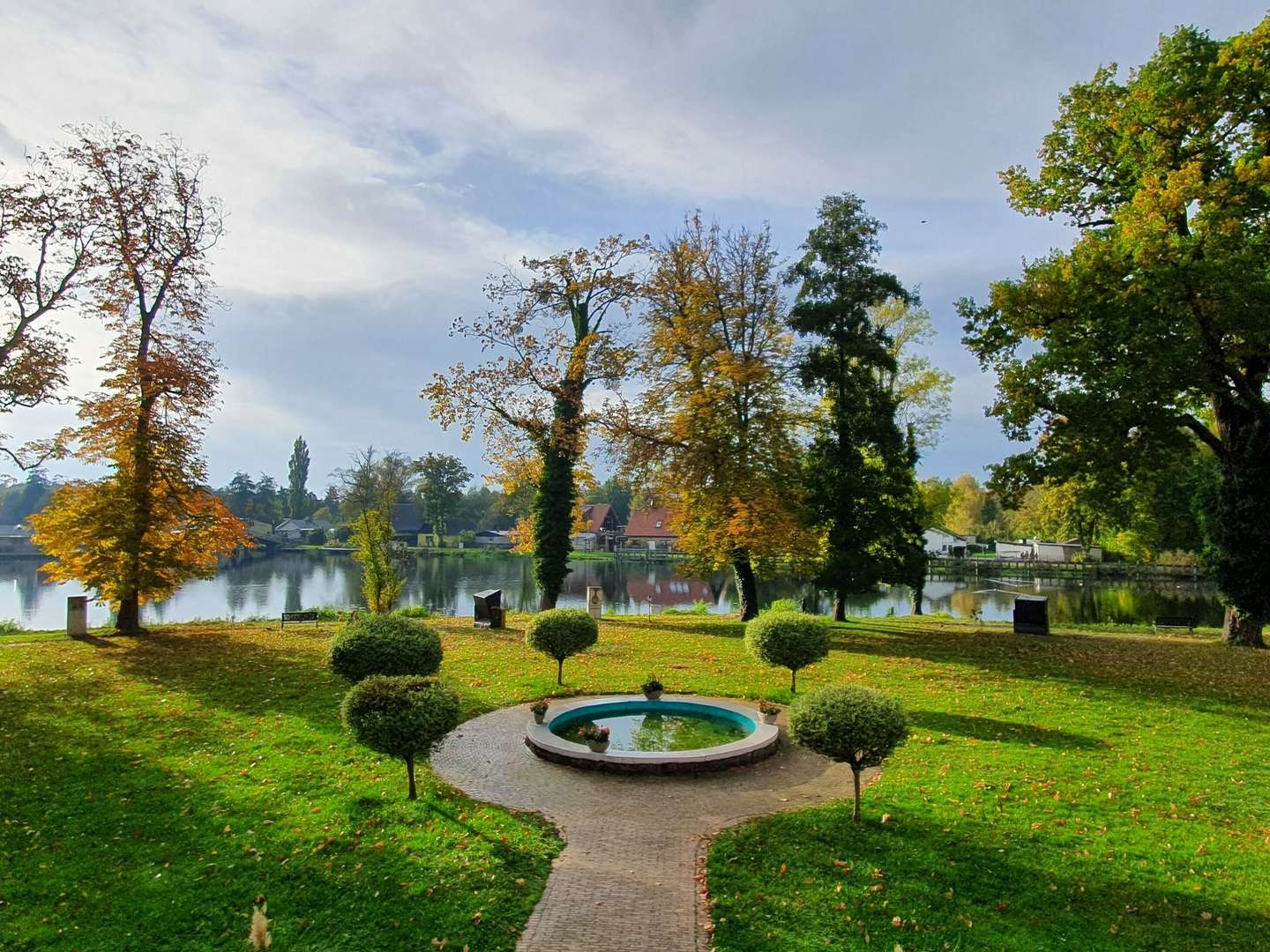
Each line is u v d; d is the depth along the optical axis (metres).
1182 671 16.80
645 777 10.00
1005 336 20.22
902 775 9.91
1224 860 7.45
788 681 15.41
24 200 18.92
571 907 6.59
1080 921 6.34
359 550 28.38
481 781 9.75
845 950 5.94
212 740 11.17
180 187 21.59
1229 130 17.86
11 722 11.95
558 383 26.11
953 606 42.88
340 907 6.48
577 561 83.38
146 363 20.25
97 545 20.47
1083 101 20.11
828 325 23.86
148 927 6.19
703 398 22.61
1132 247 16.64
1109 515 47.34
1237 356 17.94
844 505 23.39
